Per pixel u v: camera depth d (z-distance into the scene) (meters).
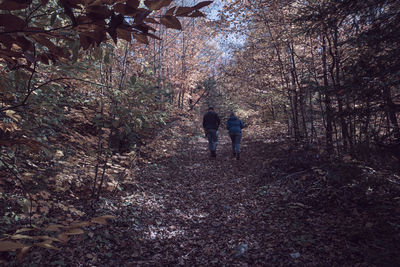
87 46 0.79
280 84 9.15
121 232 3.41
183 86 12.62
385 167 4.10
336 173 4.42
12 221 2.95
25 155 3.51
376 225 3.17
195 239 3.53
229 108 19.39
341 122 4.06
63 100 4.26
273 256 2.98
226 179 6.24
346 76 3.90
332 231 3.30
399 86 3.24
